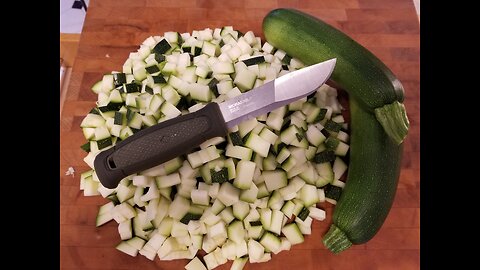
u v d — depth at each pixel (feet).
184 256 0.97
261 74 1.07
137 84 1.08
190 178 0.97
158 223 0.97
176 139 0.89
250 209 0.98
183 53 1.09
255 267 0.97
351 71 0.99
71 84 1.11
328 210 1.02
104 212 0.99
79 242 0.98
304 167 1.01
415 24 1.20
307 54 1.05
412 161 1.05
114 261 0.97
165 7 1.20
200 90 1.01
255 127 1.00
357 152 0.97
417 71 1.15
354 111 1.02
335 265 0.97
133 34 1.17
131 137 0.90
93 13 1.18
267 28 1.11
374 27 1.20
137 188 0.99
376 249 0.98
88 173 1.02
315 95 1.08
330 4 1.22
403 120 0.94
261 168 1.00
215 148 0.96
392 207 1.02
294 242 0.98
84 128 1.05
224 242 0.98
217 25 1.20
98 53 1.15
